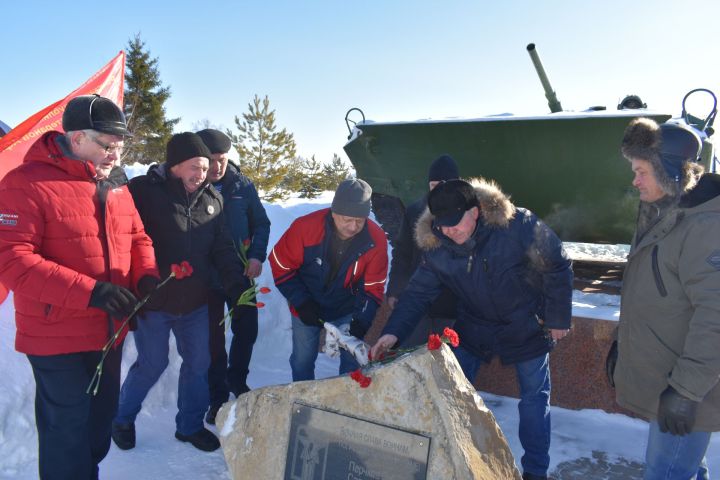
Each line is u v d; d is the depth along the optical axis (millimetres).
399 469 2260
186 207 3270
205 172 3270
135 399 3406
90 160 2559
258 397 2604
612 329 4059
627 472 3502
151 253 2971
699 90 4652
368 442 2332
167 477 3199
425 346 2379
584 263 5988
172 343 4234
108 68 5312
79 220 2512
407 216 3859
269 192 27922
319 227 3395
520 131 5270
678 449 2359
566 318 3010
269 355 5094
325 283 3516
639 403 2488
